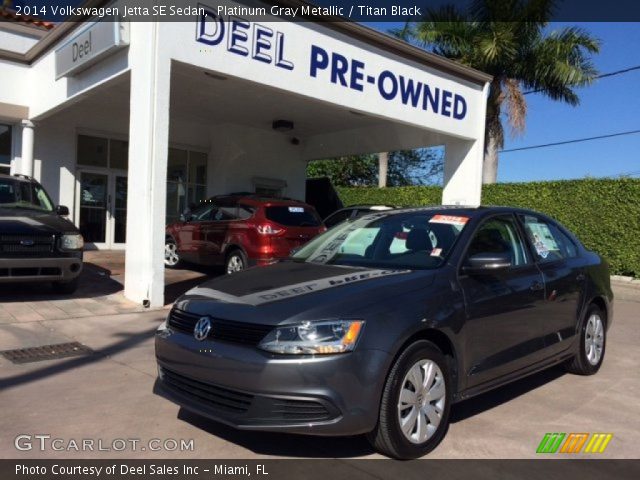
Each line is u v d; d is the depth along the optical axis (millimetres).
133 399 4852
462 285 4320
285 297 3844
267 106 13859
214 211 11586
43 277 8125
